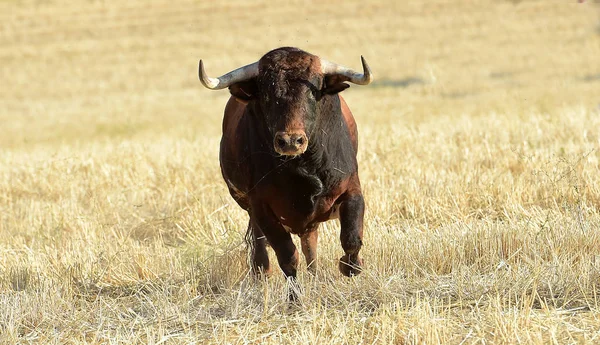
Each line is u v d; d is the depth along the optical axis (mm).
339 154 22406
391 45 139750
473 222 28109
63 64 139250
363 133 50688
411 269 24141
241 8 169750
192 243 29500
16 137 84688
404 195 33375
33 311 22688
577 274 21516
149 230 33562
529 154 38094
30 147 74062
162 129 82188
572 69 109375
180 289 23422
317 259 25562
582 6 155125
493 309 19672
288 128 20531
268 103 21109
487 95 90125
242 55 139375
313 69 21250
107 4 174000
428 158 39438
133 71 132750
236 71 21844
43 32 158375
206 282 25234
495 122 49344
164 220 33656
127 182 41125
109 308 23016
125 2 175375
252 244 25453
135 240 32531
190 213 33469
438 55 129500
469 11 160125
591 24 142625
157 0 176250
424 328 18609
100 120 94062
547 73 107625
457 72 113375
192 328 20891
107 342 20484
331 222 29406
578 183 31891
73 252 29062
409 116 72500
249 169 22922
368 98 95500
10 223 36156
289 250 22891
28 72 135000
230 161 24734
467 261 24766
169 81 124688
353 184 23109
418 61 125500
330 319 20266
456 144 43000
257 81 21625
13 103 113500
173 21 162500
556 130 44812
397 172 36406
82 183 41906
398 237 26312
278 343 19125
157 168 43094
